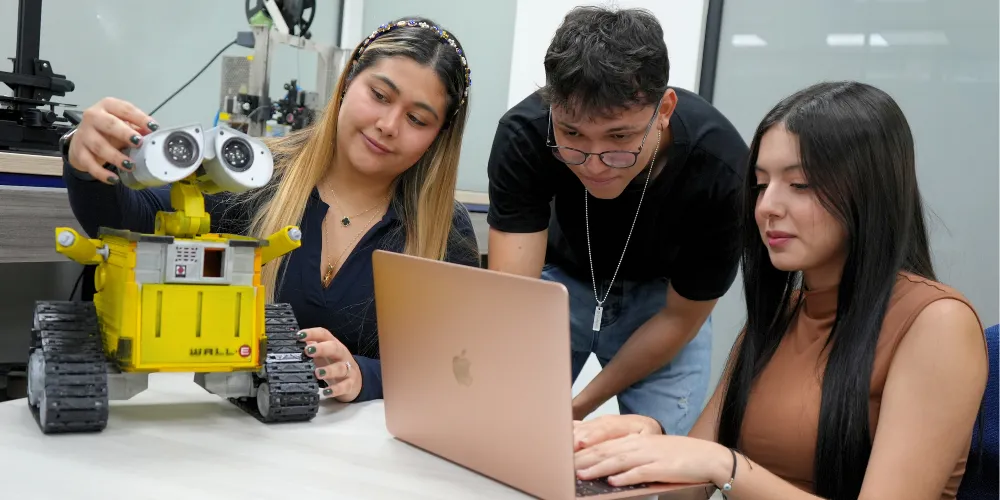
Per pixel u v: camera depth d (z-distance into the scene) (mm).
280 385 1021
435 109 1395
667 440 945
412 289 941
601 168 1270
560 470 817
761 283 1166
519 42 3709
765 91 3488
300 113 2627
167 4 2943
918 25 3148
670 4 3539
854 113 1005
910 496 935
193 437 952
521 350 827
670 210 1550
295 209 1449
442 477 895
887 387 992
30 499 720
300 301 1454
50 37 2600
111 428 958
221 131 948
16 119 1903
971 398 963
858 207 1007
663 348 1704
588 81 1163
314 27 3408
